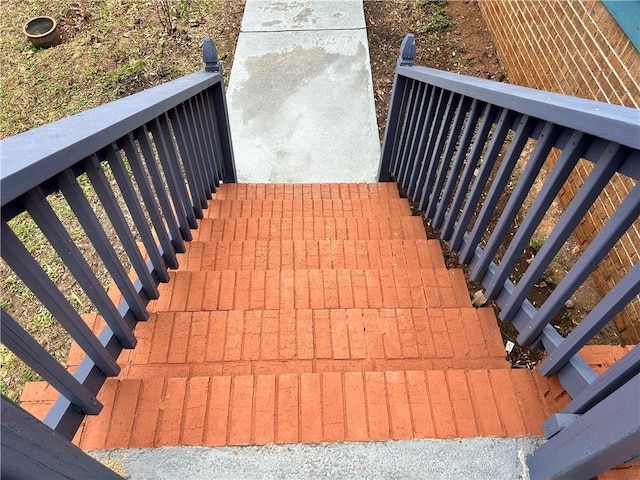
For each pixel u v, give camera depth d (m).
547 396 1.53
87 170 1.27
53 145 1.02
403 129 3.34
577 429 1.16
